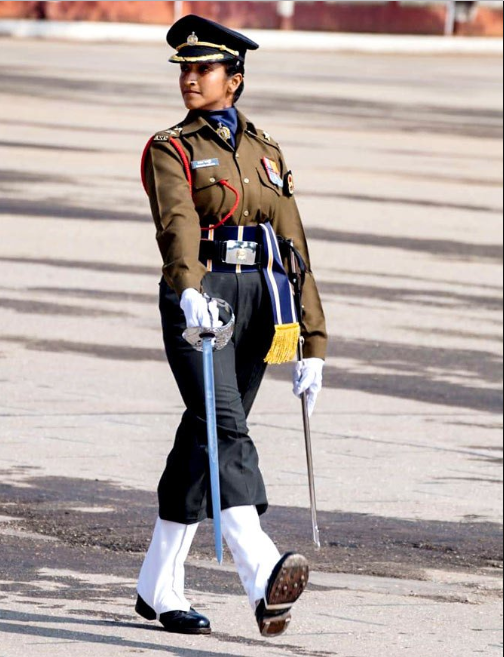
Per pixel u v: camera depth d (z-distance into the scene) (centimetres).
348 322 3522
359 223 4819
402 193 5462
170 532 1444
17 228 4350
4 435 2427
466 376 3130
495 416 2836
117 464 2311
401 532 2105
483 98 9175
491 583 1883
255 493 1359
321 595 1731
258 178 1419
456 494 2323
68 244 4184
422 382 3048
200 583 1723
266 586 1268
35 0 12675
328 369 3097
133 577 1717
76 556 1809
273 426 2628
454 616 1680
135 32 12744
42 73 9000
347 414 2756
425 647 1513
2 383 2762
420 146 6788
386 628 1590
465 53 13675
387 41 13550
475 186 5756
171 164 1384
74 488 2166
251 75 9675
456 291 3959
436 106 8512
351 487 2309
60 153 5862
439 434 2672
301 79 9638
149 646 1395
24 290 3600
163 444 2444
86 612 1527
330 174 5756
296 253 1445
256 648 1433
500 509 2262
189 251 1340
